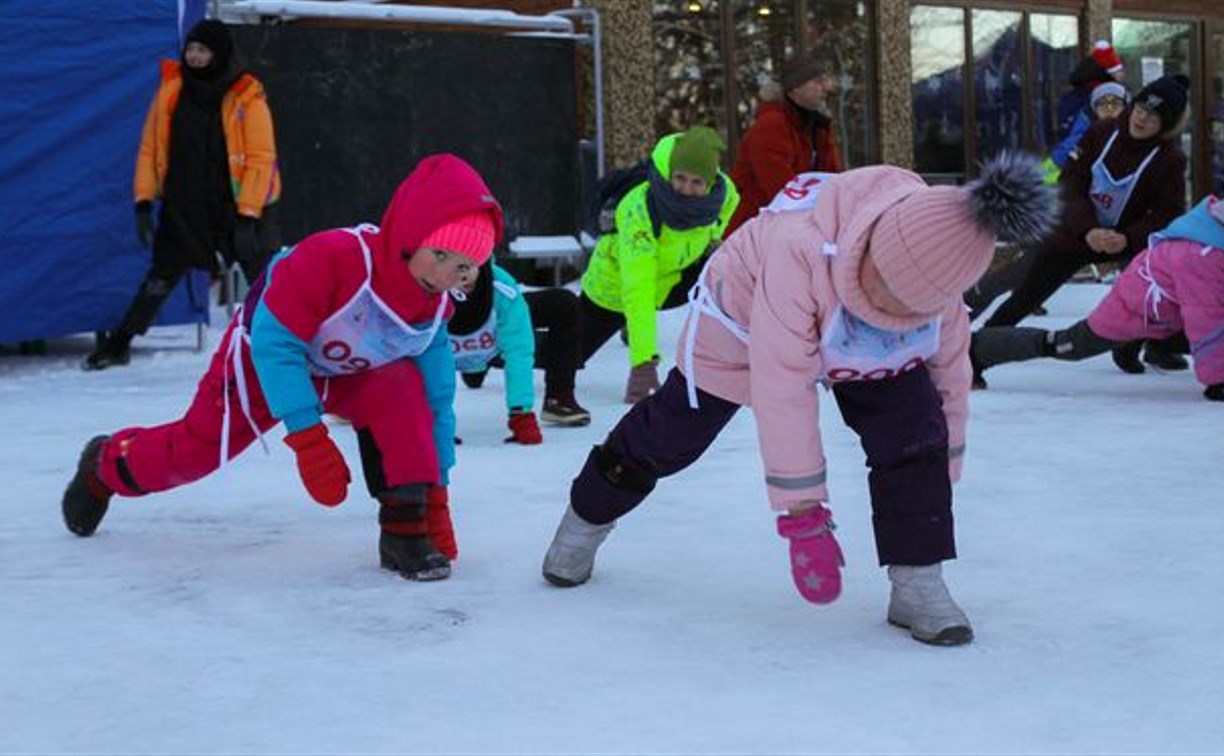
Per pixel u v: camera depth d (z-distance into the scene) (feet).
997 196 10.20
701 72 50.96
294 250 13.55
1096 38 61.77
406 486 14.07
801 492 11.53
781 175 31.60
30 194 31.81
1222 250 24.93
